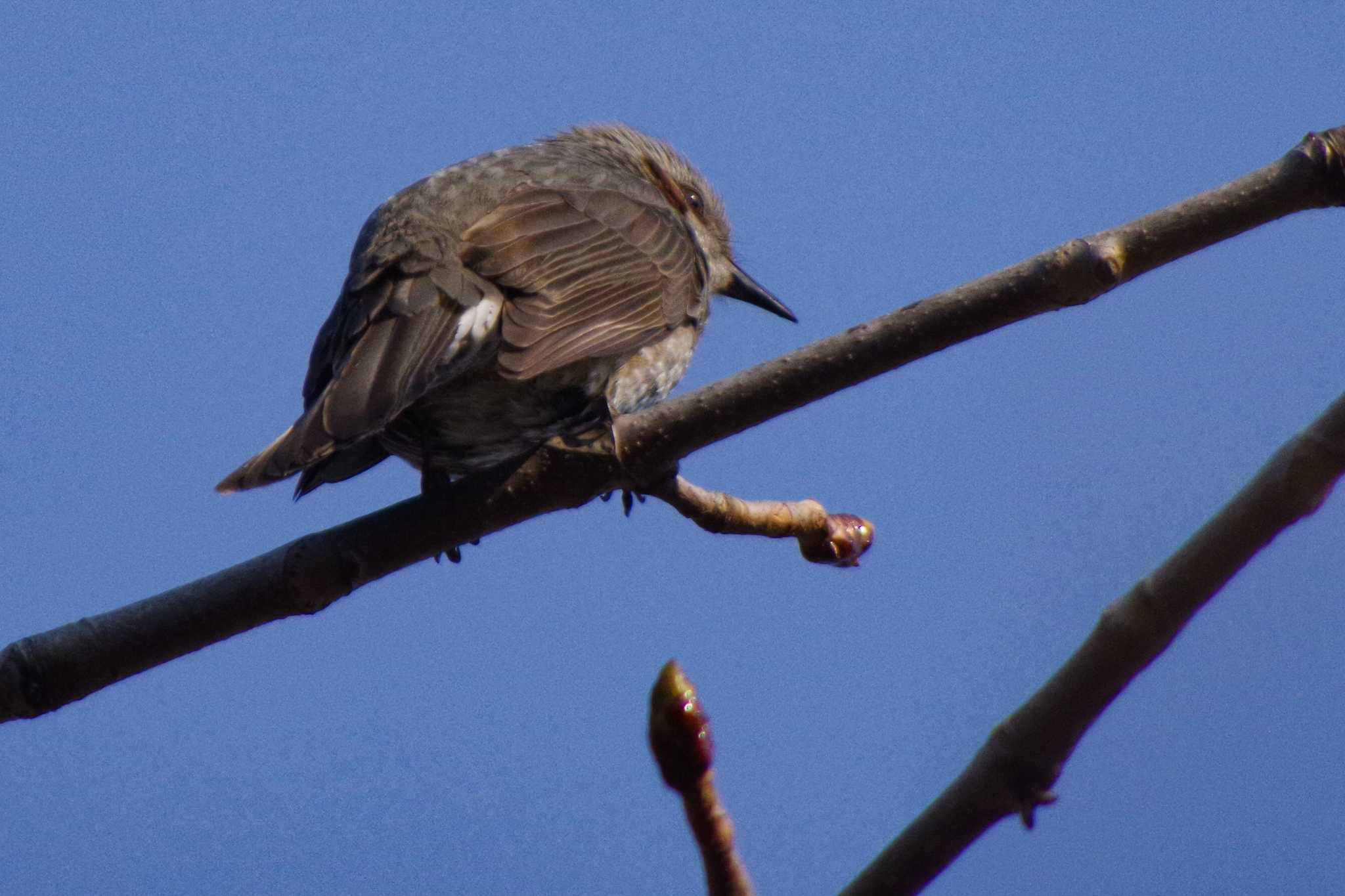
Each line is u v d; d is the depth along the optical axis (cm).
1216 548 568
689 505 928
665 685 510
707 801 504
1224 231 811
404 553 908
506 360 996
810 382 875
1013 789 561
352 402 928
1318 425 568
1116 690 570
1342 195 801
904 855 565
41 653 868
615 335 1072
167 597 887
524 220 1094
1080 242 822
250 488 846
